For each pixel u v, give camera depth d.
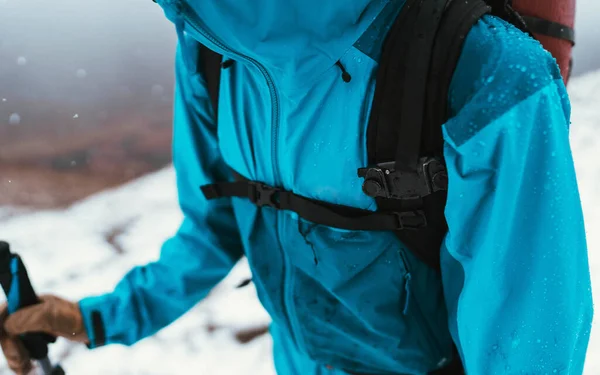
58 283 3.84
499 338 0.82
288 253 1.05
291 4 0.75
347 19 0.77
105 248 4.31
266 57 0.80
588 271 0.82
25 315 1.16
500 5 0.83
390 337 1.05
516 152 0.73
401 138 0.81
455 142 0.73
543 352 0.81
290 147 0.93
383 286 1.00
